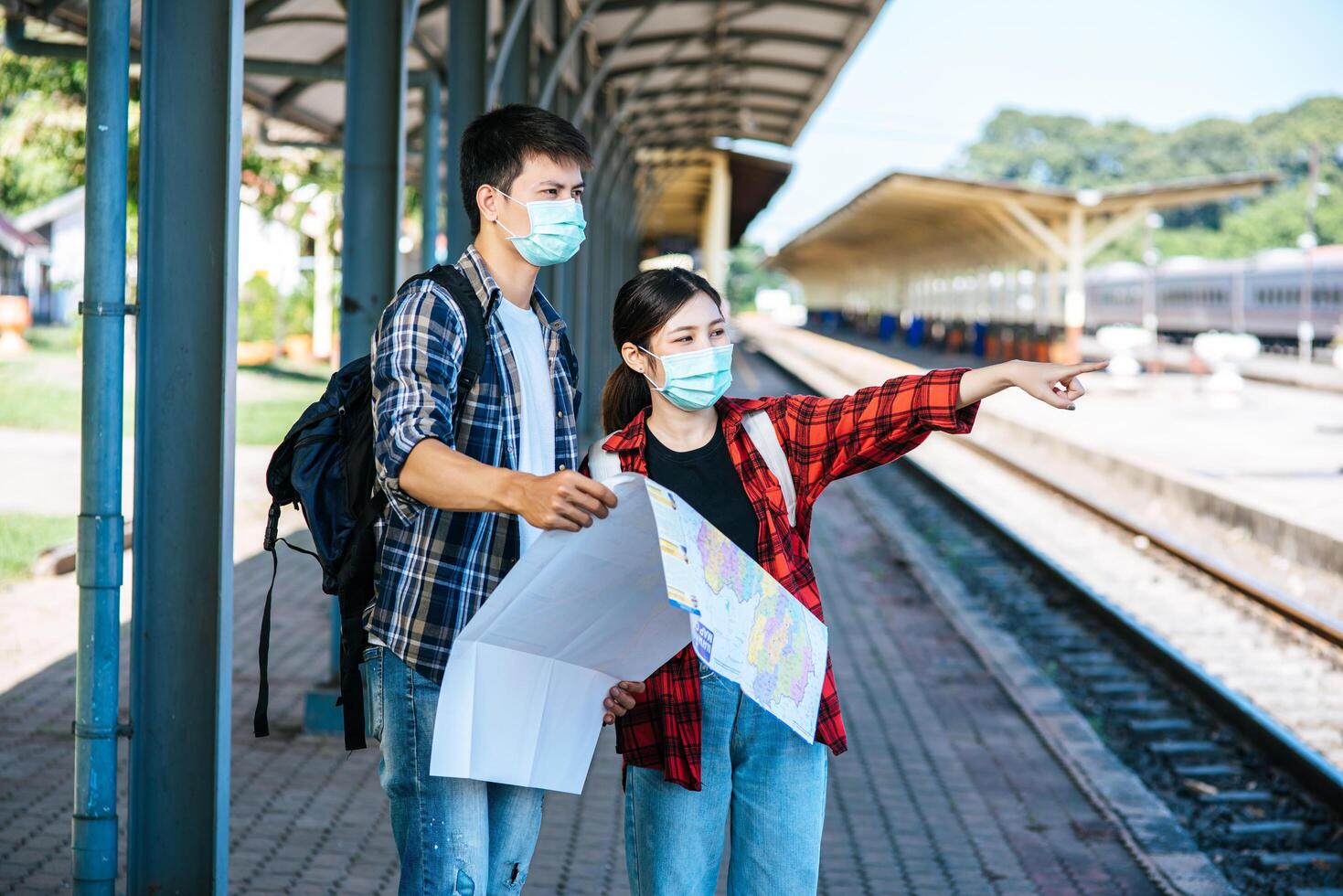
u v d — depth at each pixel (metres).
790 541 3.00
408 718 2.68
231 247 3.76
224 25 3.72
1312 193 41.69
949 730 7.10
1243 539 13.04
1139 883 5.08
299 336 28.48
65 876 4.57
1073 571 12.01
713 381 2.92
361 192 6.17
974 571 12.13
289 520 12.48
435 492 2.34
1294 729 7.47
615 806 5.70
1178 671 8.55
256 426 17.48
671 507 2.50
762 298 122.00
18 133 17.94
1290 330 40.75
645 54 17.78
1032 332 41.25
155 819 3.82
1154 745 7.27
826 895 4.79
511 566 2.72
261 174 20.81
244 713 6.65
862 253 76.88
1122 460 16.94
